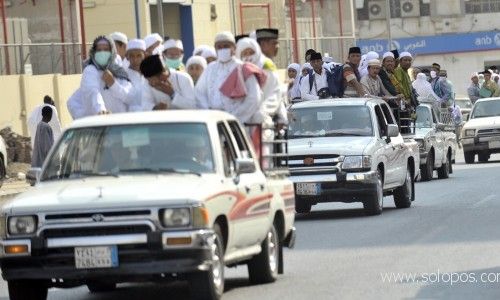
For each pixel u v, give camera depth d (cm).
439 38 17862
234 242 2169
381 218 3628
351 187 3669
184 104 2506
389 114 4034
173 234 1992
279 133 2594
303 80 4512
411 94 4634
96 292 2394
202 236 2002
